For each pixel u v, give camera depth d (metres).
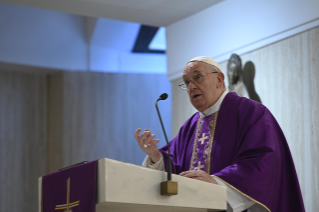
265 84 8.00
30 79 14.27
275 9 7.94
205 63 5.81
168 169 3.71
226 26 9.09
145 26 14.05
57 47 13.95
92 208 3.33
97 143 14.12
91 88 14.34
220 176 4.54
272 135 4.99
